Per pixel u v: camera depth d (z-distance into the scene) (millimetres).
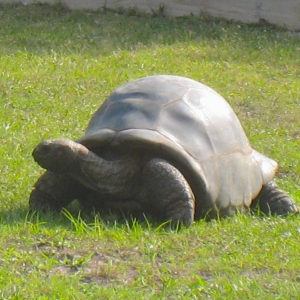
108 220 19250
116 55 38094
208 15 44688
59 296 14836
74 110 30453
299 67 38406
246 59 38938
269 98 33969
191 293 15180
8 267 16078
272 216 20891
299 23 43938
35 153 18766
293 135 29781
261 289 15477
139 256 17062
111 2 45469
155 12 45000
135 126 19219
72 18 43844
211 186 19406
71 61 36812
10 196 21047
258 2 44312
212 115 20391
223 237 18359
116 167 19109
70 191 19875
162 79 20719
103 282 15742
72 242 17547
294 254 17500
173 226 18734
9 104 30688
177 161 19047
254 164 21250
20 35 40281
